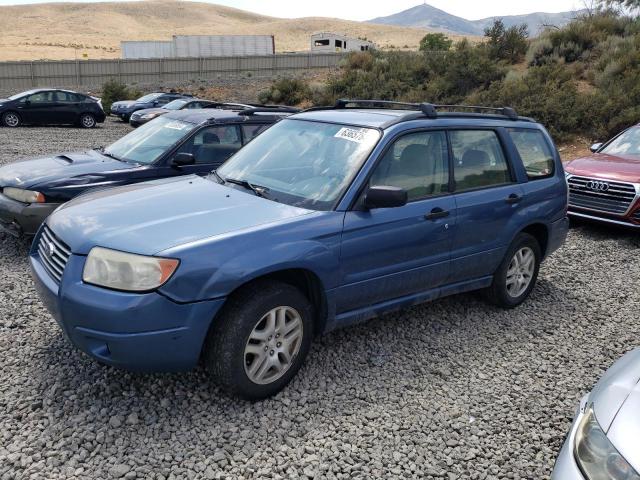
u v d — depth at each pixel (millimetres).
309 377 4062
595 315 5566
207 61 44375
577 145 16359
